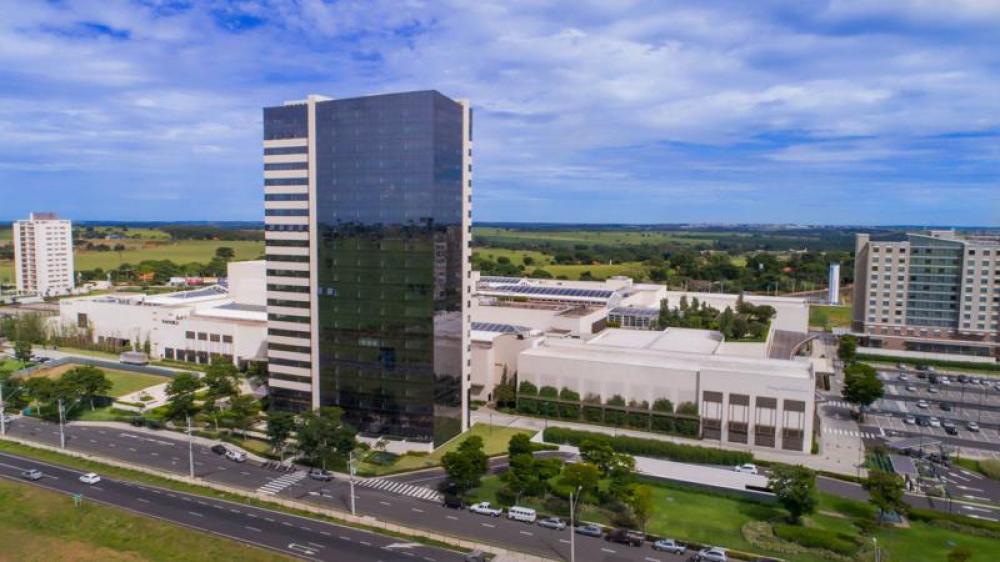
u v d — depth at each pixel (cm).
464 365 15988
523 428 16338
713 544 10425
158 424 16500
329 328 15450
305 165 15500
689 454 14225
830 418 17712
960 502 12244
